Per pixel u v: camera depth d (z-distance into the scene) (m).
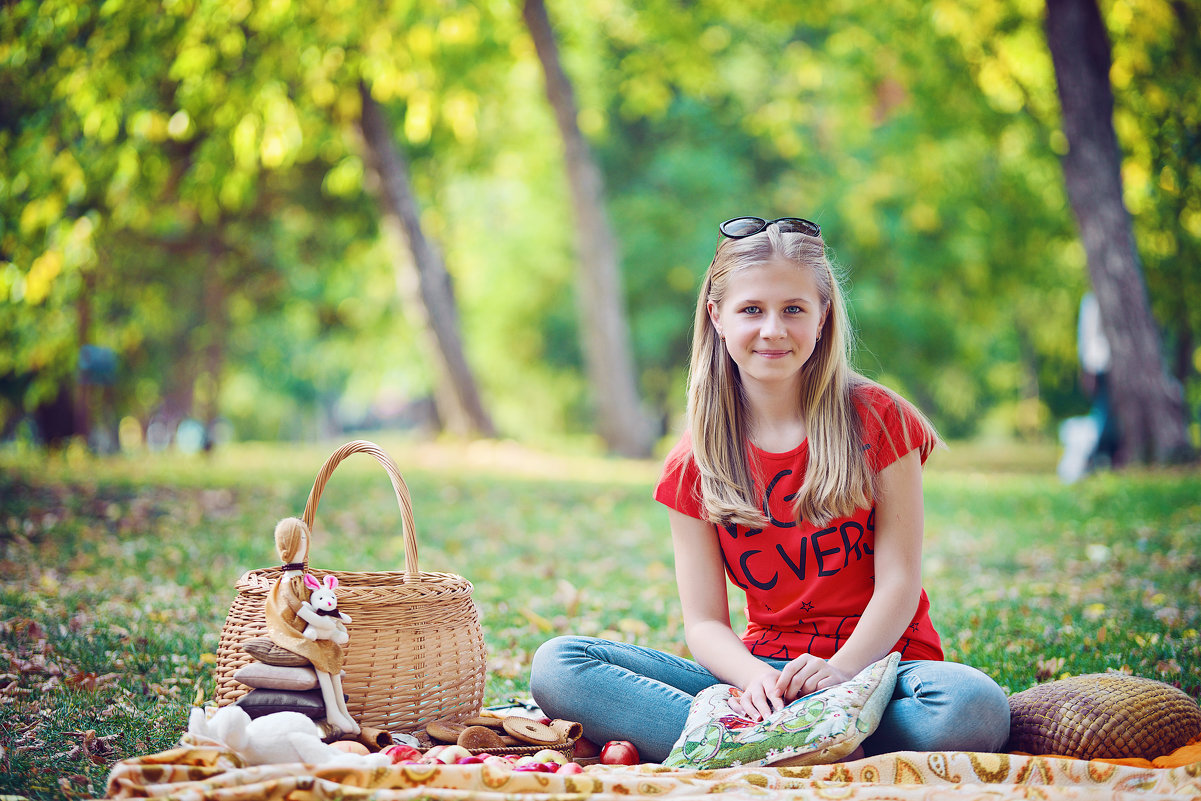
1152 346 11.22
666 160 20.23
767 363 2.77
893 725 2.57
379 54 10.60
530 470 12.56
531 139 17.94
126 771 2.16
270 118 10.09
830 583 2.82
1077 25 11.07
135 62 9.03
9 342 9.84
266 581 2.76
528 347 23.88
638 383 23.34
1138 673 3.71
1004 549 6.96
